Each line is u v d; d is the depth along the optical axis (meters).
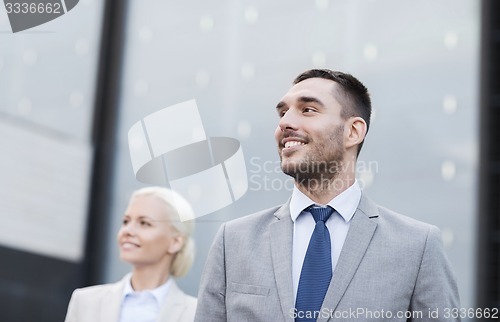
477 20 4.16
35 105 4.63
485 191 4.03
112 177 4.62
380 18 4.23
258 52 4.37
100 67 4.65
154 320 2.34
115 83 4.63
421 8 4.20
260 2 4.42
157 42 4.61
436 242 1.53
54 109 4.66
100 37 4.66
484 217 4.04
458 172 4.06
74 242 4.65
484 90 4.10
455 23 4.18
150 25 4.64
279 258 1.51
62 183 4.65
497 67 4.14
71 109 4.65
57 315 4.64
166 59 4.57
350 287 1.45
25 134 4.62
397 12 4.22
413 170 4.10
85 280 4.66
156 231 2.42
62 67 4.65
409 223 1.57
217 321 1.55
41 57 4.62
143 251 2.41
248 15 4.43
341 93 1.60
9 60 4.57
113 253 4.61
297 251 1.54
